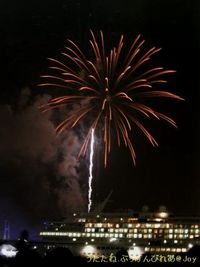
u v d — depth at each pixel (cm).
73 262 16612
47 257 16412
